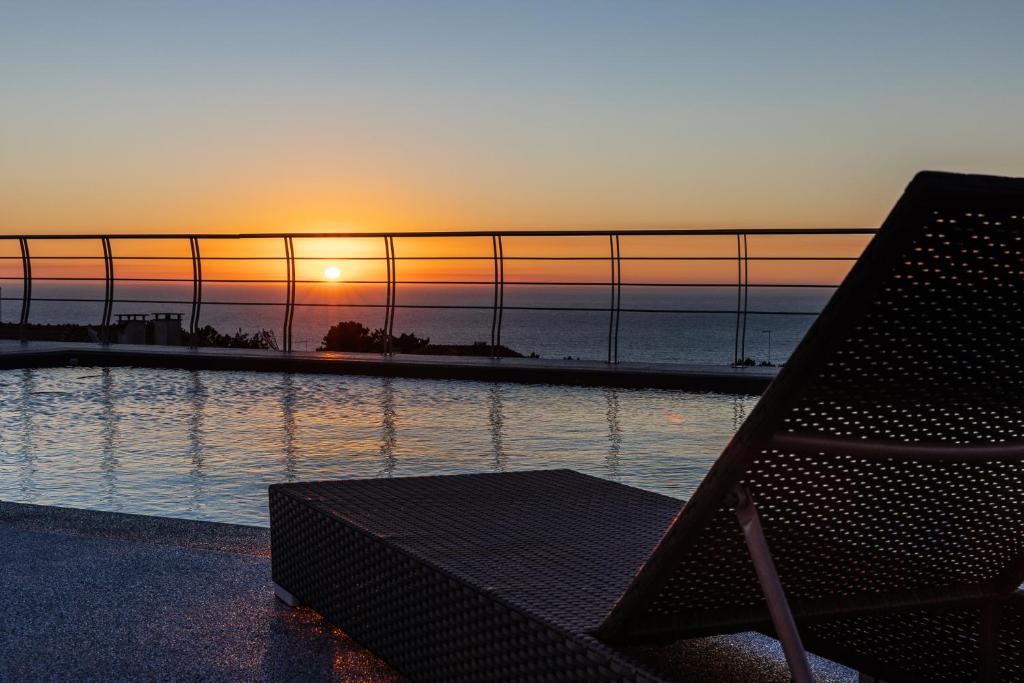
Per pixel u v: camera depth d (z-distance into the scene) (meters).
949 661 1.41
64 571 2.30
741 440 0.93
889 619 1.41
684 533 1.01
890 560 1.24
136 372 8.22
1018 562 1.35
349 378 7.77
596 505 1.92
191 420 5.52
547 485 2.13
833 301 0.84
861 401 0.98
